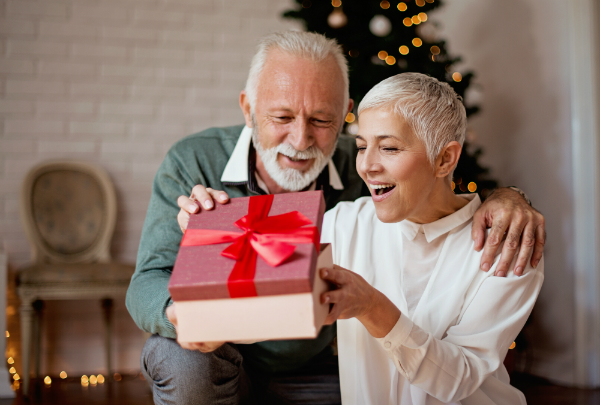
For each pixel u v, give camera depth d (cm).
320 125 133
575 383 266
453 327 107
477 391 108
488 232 112
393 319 96
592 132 265
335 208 131
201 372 109
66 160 321
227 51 355
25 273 277
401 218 107
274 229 85
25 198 308
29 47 328
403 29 277
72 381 302
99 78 336
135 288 118
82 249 314
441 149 106
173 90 346
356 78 260
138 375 316
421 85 104
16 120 325
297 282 77
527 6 306
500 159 325
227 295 79
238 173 142
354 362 115
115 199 323
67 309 320
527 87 306
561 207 281
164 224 133
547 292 288
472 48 353
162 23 346
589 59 268
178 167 142
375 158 104
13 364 312
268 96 131
